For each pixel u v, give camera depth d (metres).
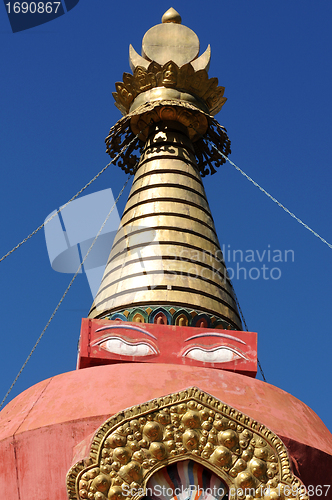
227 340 17.23
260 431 14.62
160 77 22.33
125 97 22.91
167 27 23.91
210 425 14.53
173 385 15.29
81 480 13.96
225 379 15.84
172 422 14.50
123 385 15.21
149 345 16.88
